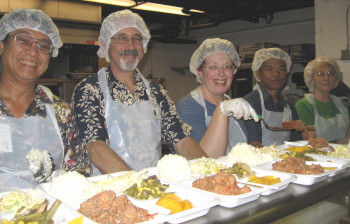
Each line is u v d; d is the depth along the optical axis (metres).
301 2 5.95
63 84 5.32
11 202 1.19
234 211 1.19
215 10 6.49
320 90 3.96
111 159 1.89
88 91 2.14
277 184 1.35
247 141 2.89
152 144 2.28
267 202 1.28
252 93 3.27
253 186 1.40
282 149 2.35
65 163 2.01
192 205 1.22
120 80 2.29
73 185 1.29
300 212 1.40
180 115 2.68
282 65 3.32
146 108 2.30
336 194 1.53
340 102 4.10
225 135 2.25
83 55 5.61
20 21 1.82
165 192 1.35
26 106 1.93
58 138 1.98
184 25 7.80
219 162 1.80
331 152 2.20
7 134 1.82
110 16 2.28
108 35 2.26
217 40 2.78
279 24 7.42
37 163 1.66
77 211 1.12
